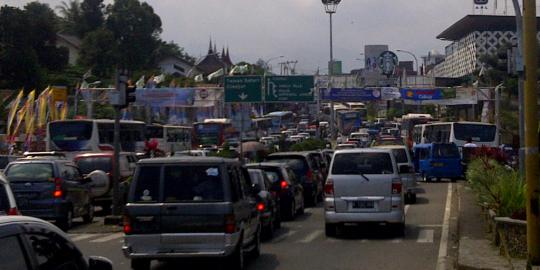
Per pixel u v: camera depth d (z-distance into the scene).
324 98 61.53
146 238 11.77
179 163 11.98
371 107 120.94
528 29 11.80
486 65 89.06
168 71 109.12
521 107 20.52
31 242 5.62
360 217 17.16
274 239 17.64
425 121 64.88
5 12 73.75
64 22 111.38
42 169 19.91
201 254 11.69
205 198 11.79
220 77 78.44
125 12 100.12
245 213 12.82
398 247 15.95
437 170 37.88
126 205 11.90
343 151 17.62
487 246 14.48
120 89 21.39
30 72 72.00
